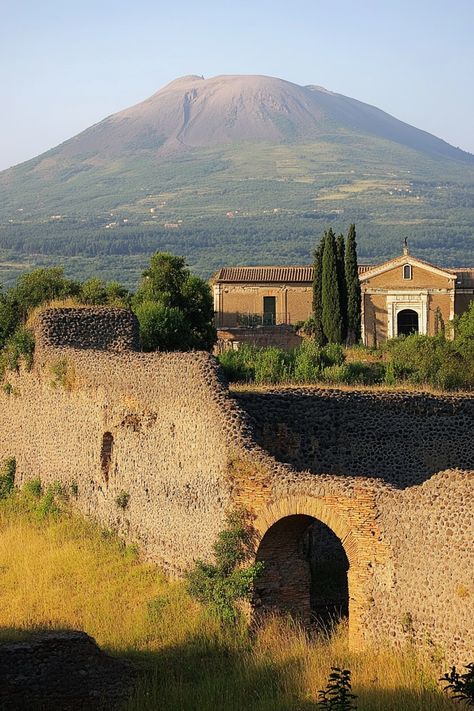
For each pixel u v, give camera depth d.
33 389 83.00
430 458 67.81
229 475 57.16
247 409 64.75
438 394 69.75
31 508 79.62
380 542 49.88
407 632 48.03
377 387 76.00
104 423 72.12
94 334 83.81
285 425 65.44
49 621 56.69
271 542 55.88
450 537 46.22
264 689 48.28
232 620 55.69
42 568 65.88
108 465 72.44
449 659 45.81
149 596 60.12
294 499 53.53
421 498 47.84
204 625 55.34
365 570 50.28
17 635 51.19
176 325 114.19
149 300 127.69
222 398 59.84
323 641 52.81
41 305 91.56
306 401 66.12
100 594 61.25
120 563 65.69
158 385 65.44
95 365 73.69
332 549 65.62
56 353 79.75
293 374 100.31
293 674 48.84
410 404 67.88
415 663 46.88
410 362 109.62
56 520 76.19
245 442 57.34
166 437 64.38
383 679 45.97
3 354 88.94
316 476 53.31
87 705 48.88
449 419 68.50
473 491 45.34
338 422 66.50
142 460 67.12
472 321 123.56
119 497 69.62
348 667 48.09
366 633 50.06
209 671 50.75
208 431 59.66
